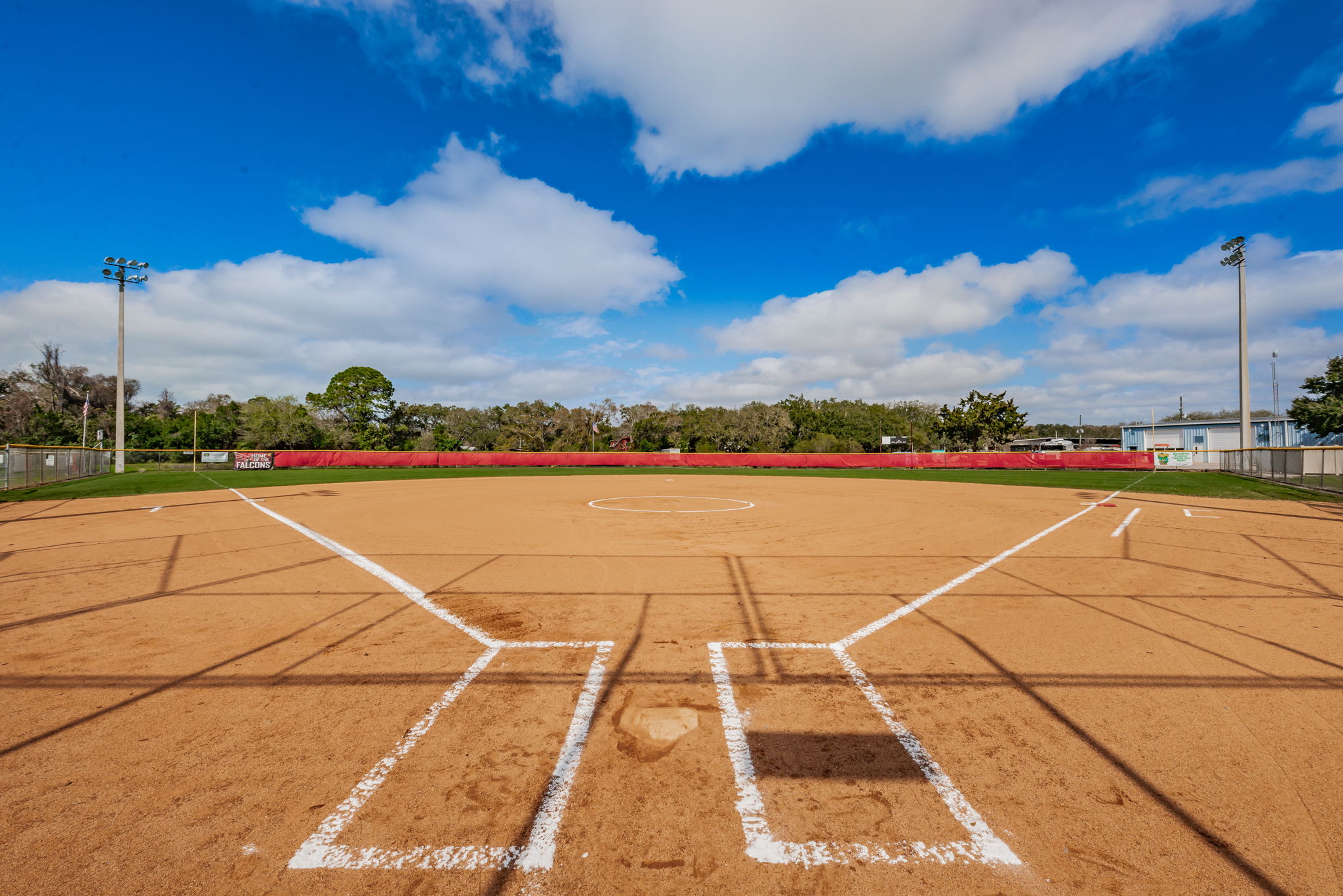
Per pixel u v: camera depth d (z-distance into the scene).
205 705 3.70
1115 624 5.41
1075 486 22.64
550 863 2.34
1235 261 29.11
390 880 2.24
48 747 3.18
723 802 2.74
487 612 5.78
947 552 8.97
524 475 34.03
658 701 3.80
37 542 9.70
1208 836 2.49
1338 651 4.69
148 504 15.73
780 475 34.31
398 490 20.81
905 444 85.06
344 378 59.47
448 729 3.42
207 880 2.23
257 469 35.09
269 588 6.69
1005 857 2.38
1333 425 34.94
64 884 2.20
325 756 3.12
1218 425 50.22
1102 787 2.86
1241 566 7.91
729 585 6.87
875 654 4.64
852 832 2.54
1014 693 3.94
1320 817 2.62
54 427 56.47
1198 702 3.79
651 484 25.14
